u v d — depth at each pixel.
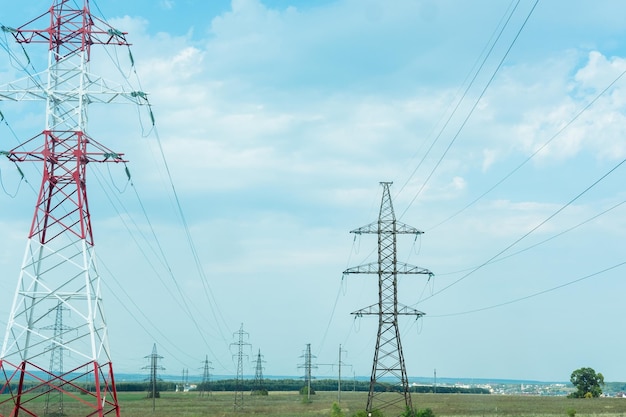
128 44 69.69
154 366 173.62
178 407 182.38
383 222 104.81
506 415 149.12
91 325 62.00
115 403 63.75
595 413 155.88
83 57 67.50
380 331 102.38
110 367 63.91
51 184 64.88
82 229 63.69
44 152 64.94
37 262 63.16
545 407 181.12
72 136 65.69
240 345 176.88
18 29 67.75
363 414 100.94
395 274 103.56
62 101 66.56
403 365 102.31
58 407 154.62
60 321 94.31
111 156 66.62
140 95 66.44
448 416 145.12
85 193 66.12
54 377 61.81
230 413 158.50
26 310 62.44
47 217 64.19
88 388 193.00
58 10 68.75
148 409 171.12
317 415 152.00
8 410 137.88
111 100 67.56
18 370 61.16
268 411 166.50
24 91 65.75
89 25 68.94
